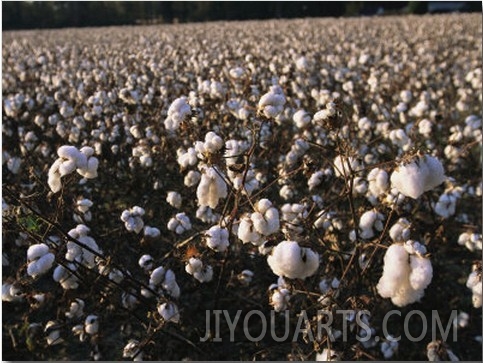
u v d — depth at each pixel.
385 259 1.82
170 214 4.82
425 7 43.75
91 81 7.10
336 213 3.78
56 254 2.57
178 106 2.90
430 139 5.07
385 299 3.52
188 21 48.44
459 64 11.55
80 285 3.78
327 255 3.58
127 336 3.47
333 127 2.77
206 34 21.11
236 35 20.22
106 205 5.11
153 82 6.78
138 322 3.56
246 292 3.85
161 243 4.35
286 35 19.31
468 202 5.19
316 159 4.80
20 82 8.46
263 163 4.80
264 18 47.69
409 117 6.81
